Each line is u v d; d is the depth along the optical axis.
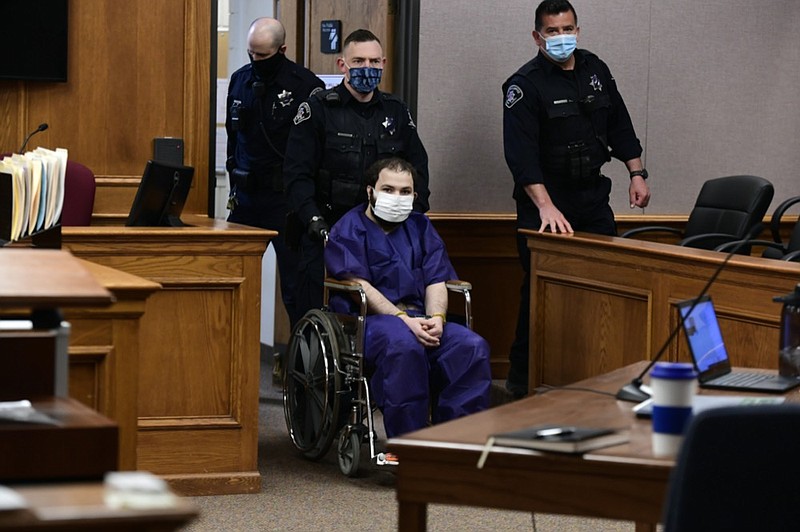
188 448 5.12
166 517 1.79
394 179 5.48
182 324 5.11
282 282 7.17
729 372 3.40
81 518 1.76
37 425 2.18
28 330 2.59
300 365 5.74
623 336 5.80
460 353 5.30
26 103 5.96
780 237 8.06
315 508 4.93
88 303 2.31
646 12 7.97
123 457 3.96
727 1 8.11
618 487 2.43
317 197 6.01
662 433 2.51
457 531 4.70
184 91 6.19
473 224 7.57
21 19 5.85
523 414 2.86
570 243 6.16
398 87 7.57
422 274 5.61
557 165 6.81
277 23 7.14
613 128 7.06
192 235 5.07
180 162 6.15
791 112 8.30
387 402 5.18
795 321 3.34
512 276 7.71
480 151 7.62
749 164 8.25
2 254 2.58
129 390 3.96
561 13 6.69
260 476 5.18
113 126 6.09
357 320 5.26
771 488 2.04
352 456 5.36
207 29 6.20
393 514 4.87
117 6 6.07
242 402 5.17
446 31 7.52
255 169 7.23
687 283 5.30
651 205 8.07
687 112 8.09
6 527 1.72
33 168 4.76
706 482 2.05
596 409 2.93
